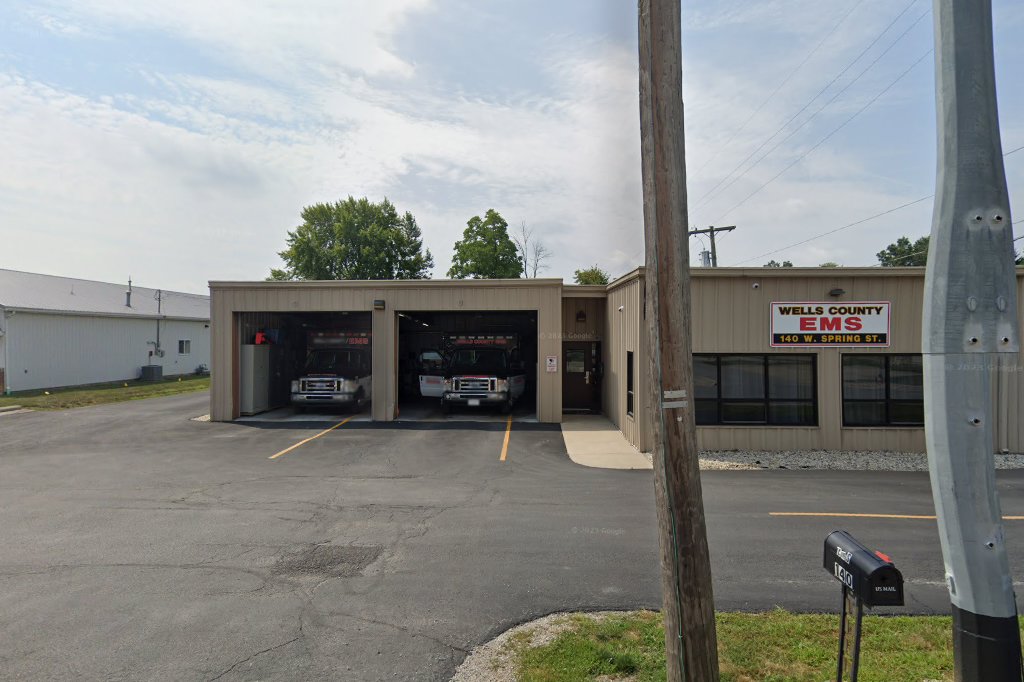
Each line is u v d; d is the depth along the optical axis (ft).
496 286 58.65
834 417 44.27
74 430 54.49
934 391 10.96
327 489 33.58
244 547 23.82
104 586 20.02
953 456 10.75
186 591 19.61
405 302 59.21
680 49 12.17
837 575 12.36
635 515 28.45
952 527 10.82
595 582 20.27
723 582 20.29
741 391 44.98
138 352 109.50
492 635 16.60
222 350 60.03
